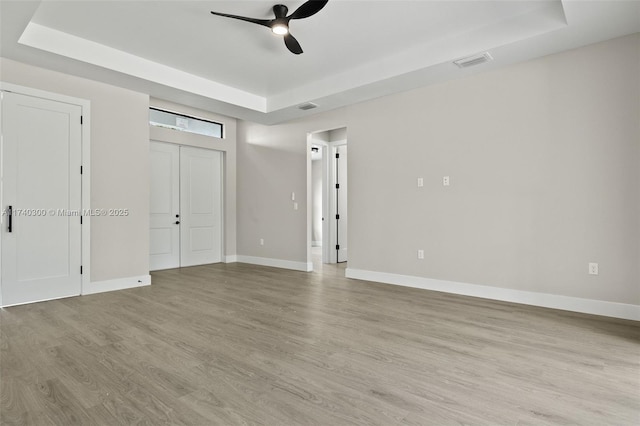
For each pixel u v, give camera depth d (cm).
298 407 179
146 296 406
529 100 362
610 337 273
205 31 343
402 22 327
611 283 321
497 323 308
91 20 323
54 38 340
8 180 361
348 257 519
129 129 450
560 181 346
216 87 479
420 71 387
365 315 333
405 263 459
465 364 228
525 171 366
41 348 253
